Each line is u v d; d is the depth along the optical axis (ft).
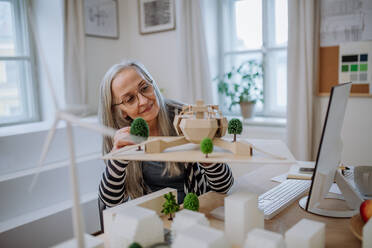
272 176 4.86
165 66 10.91
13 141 7.38
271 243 2.11
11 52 9.70
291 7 7.87
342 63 7.76
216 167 3.92
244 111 9.56
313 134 8.29
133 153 2.97
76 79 9.50
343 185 3.36
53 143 8.13
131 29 11.57
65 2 9.14
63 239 7.28
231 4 10.27
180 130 3.23
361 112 7.70
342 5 7.58
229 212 2.66
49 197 7.55
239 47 10.35
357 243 2.63
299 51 7.98
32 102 10.22
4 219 6.76
